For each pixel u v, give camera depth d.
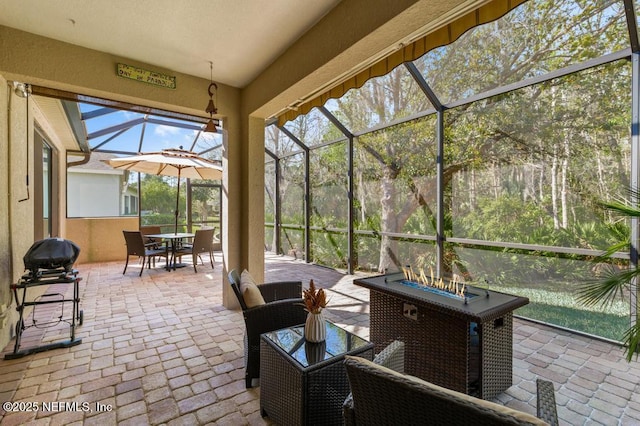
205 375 2.37
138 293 4.61
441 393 0.86
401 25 2.03
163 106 3.53
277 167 8.12
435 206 4.33
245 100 3.91
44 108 4.52
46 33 2.72
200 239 6.16
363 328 3.30
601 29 2.69
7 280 2.93
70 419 1.87
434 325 2.06
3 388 2.18
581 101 2.94
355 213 5.80
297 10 2.44
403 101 4.49
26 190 3.59
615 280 1.96
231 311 3.81
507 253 3.56
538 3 2.81
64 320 3.39
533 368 2.44
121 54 3.10
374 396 1.01
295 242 7.59
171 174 6.59
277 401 1.76
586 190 2.95
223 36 2.79
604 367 2.45
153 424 1.84
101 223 7.21
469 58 3.43
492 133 3.65
